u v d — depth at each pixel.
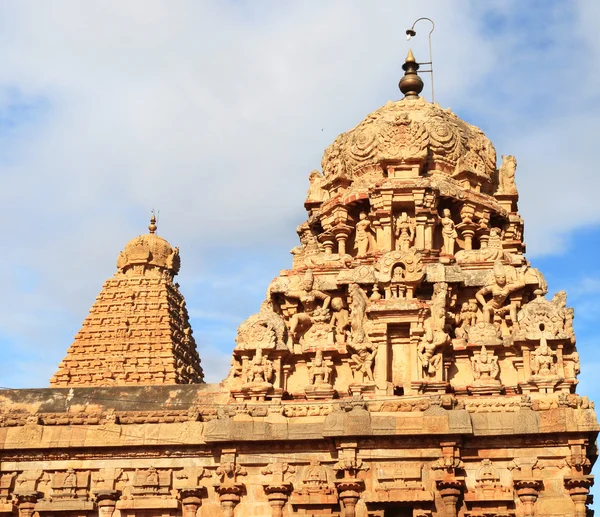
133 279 82.38
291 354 51.72
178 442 49.88
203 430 49.97
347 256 54.53
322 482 48.59
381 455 48.00
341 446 48.00
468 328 51.31
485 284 52.34
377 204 54.72
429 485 47.72
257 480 49.09
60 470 50.66
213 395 51.69
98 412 51.47
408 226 54.56
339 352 51.16
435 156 56.75
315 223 58.59
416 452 47.97
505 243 57.94
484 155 58.62
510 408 48.59
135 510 49.59
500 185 59.28
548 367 49.03
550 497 47.44
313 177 61.03
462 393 49.78
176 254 84.94
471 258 53.59
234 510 48.81
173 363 78.56
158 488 49.78
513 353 50.50
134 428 50.47
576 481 47.03
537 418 48.00
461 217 56.12
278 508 48.41
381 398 49.03
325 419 48.72
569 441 47.53
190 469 49.88
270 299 53.53
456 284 52.34
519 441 48.12
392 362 50.81
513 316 51.41
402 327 51.12
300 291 53.03
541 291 51.50
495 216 57.47
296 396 51.12
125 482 50.22
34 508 50.06
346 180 58.34
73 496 50.09
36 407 52.34
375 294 51.72
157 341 79.31
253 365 50.72
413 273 51.41
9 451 50.81
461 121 59.62
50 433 50.75
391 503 47.41
